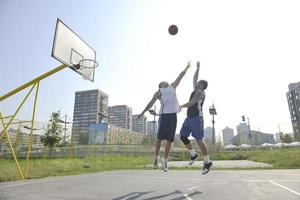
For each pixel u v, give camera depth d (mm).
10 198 4719
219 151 37188
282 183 6383
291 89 93625
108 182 6988
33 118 9219
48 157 26891
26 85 9234
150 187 6004
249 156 27781
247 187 5805
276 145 44000
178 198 4656
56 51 9461
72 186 6246
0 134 9195
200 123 5516
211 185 6199
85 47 11180
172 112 5270
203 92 5566
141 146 35938
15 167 11633
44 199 4621
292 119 92250
